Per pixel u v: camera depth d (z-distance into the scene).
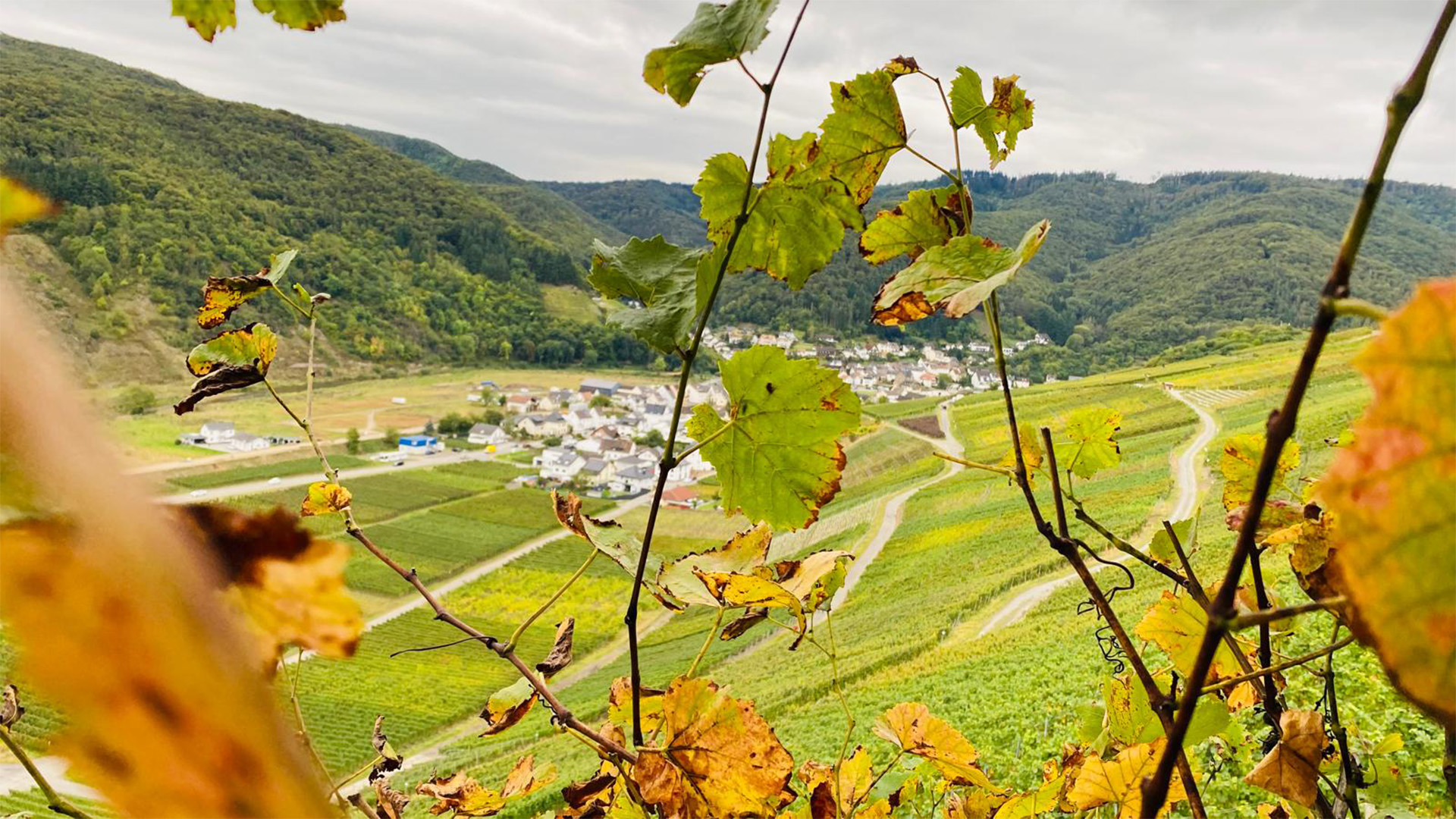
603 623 61.84
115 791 0.28
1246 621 0.55
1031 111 1.16
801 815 1.47
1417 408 0.35
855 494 83.69
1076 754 1.68
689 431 1.07
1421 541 0.35
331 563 0.32
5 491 0.24
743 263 1.08
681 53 0.87
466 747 40.66
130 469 0.26
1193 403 89.69
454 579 70.19
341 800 0.34
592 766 27.00
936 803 1.91
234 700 0.30
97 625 0.26
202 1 0.74
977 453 87.62
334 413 114.50
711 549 1.39
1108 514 51.50
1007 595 46.41
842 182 1.08
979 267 1.03
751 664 48.03
